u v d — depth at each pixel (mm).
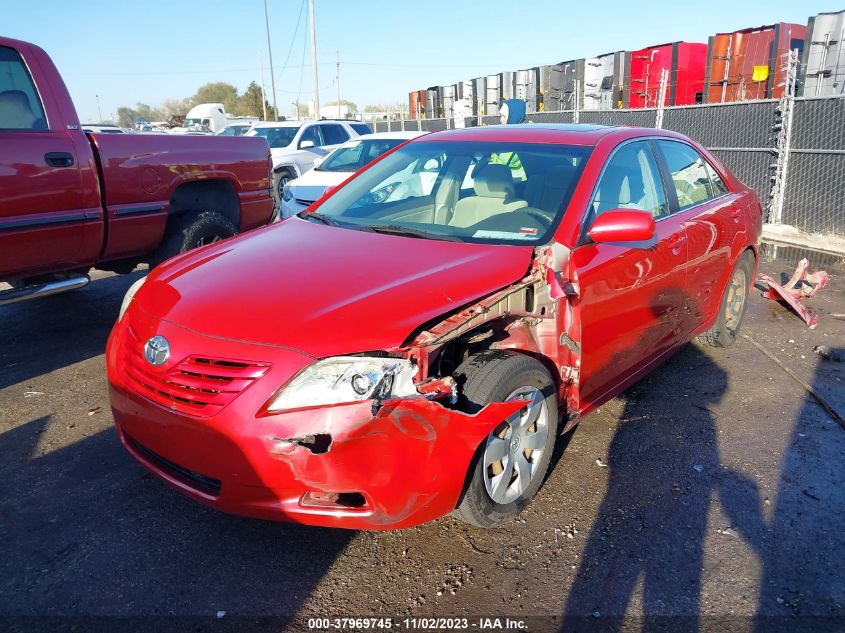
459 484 2633
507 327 3090
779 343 5516
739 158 10242
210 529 3016
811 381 4734
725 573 2781
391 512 2508
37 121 4523
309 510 2502
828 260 8172
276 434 2432
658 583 2719
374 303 2670
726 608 2590
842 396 4480
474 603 2596
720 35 13477
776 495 3336
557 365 3207
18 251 4422
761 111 9797
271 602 2586
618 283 3482
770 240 8727
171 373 2641
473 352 3162
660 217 4074
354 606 2574
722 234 4621
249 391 2477
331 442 2406
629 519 3131
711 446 3807
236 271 3061
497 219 3508
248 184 6156
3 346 5254
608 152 3791
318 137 16234
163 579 2695
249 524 3053
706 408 4289
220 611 2537
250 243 3498
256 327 2600
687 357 5176
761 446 3812
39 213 4473
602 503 3254
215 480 2586
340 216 3957
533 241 3285
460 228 3551
